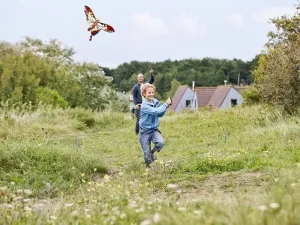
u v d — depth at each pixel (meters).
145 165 11.08
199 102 69.44
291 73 16.69
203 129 18.02
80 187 9.08
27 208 6.17
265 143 12.70
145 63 85.50
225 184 8.41
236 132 16.22
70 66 52.19
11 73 32.03
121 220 5.53
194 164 10.11
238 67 112.38
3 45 45.59
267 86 17.25
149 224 4.73
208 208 5.12
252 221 4.44
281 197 5.16
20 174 10.40
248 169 9.47
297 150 10.88
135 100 16.58
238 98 65.44
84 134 19.95
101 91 52.41
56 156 11.38
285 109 17.02
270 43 21.64
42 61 37.41
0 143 12.39
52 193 9.27
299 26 21.27
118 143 16.69
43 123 20.73
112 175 10.96
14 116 21.06
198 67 111.81
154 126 10.91
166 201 6.55
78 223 5.51
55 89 36.84
